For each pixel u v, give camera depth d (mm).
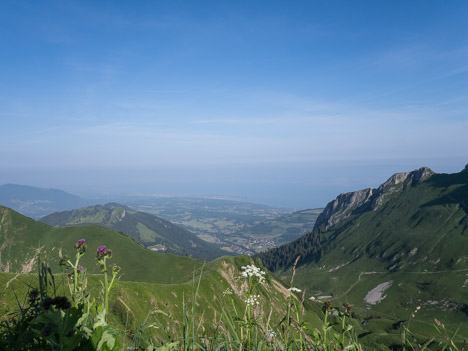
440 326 3000
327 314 3434
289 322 3412
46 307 2215
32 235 153500
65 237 152250
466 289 191750
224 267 92750
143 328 2697
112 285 2764
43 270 2545
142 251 147750
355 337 3174
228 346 3029
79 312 2281
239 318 3311
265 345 3248
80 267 2631
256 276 3785
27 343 2379
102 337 2281
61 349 2096
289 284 3719
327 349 3189
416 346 2908
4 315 2393
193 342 2795
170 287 64688
